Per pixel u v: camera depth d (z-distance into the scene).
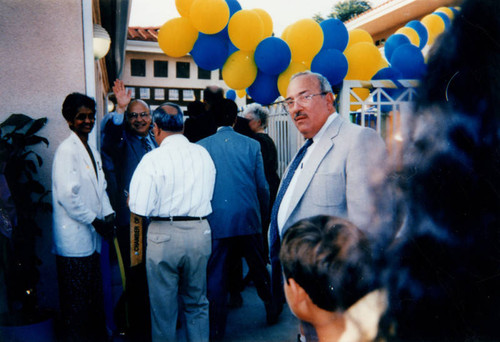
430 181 0.58
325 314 0.81
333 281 0.77
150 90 10.55
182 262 2.30
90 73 2.81
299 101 1.81
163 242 2.24
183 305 2.48
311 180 1.76
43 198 2.72
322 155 1.76
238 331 2.89
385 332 0.70
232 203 2.69
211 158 2.61
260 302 3.47
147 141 3.52
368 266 0.74
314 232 0.84
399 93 3.17
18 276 2.33
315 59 3.06
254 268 2.90
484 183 0.54
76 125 2.34
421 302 0.62
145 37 10.01
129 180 3.33
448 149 0.56
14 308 2.32
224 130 2.80
